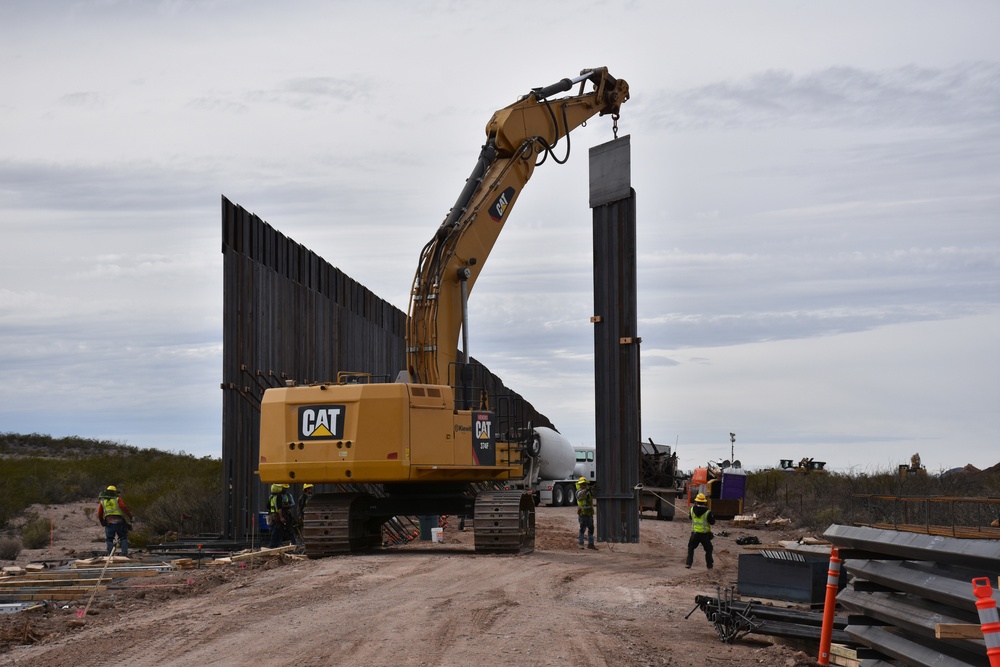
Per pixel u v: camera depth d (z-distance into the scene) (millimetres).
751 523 36500
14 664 11062
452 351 22734
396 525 27672
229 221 26078
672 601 16234
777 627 12297
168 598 15938
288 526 25000
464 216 22734
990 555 7875
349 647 11617
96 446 69062
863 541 10031
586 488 26203
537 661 11008
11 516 33938
